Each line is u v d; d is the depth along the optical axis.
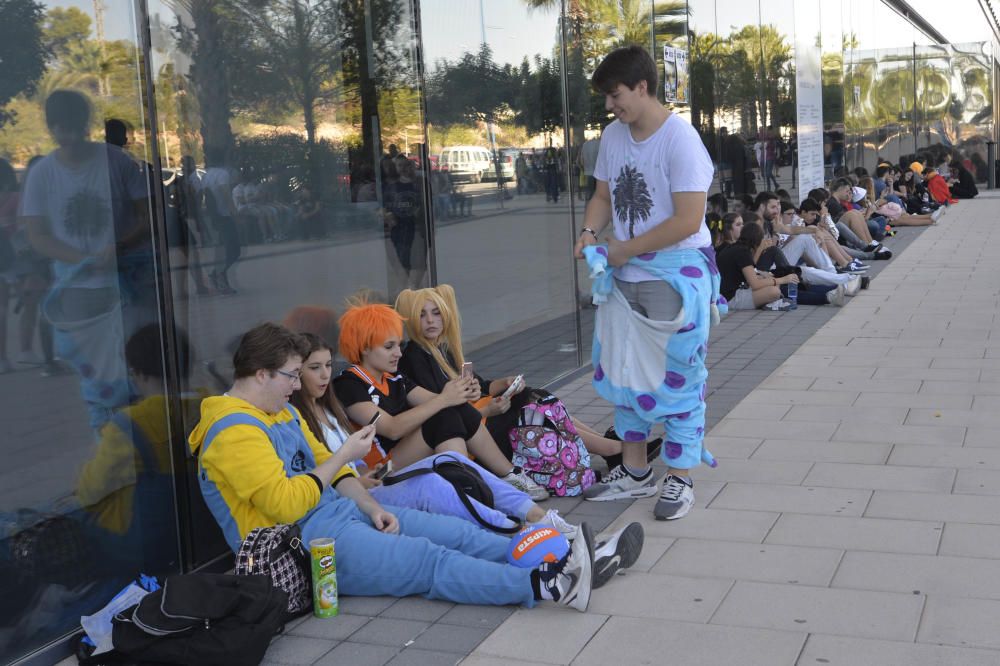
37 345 3.62
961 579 3.89
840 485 5.05
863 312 10.24
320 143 5.18
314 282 5.12
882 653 3.35
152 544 4.05
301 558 3.85
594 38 8.48
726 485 5.15
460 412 4.87
